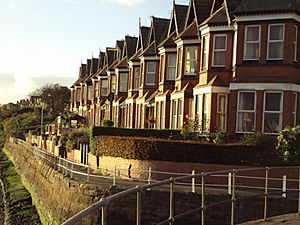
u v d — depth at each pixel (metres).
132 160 25.02
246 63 25.75
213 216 18.73
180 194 19.20
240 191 20.11
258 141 22.55
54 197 25.94
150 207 19.64
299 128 21.88
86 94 67.75
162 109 34.88
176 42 32.81
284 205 18.44
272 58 25.23
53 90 107.31
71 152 38.34
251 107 25.62
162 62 35.75
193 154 23.30
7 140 87.38
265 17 25.30
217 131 25.86
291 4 24.89
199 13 31.64
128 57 49.09
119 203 19.89
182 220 19.09
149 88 39.12
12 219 28.59
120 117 48.03
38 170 35.47
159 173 22.55
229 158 22.66
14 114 115.81
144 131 30.30
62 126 55.69
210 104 27.06
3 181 45.47
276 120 25.02
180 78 31.61
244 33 25.81
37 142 59.78
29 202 33.66
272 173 21.88
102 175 26.20
